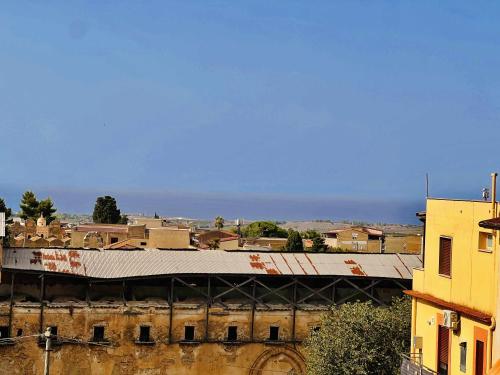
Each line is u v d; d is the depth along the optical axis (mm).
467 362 36594
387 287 72750
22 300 63688
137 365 64938
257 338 67188
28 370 62188
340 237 156750
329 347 54375
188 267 66438
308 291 71312
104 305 64500
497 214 35188
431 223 41656
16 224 148000
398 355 53562
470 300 37094
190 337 66375
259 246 130375
